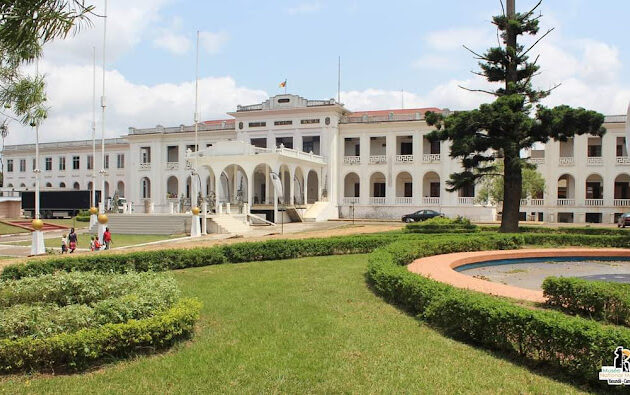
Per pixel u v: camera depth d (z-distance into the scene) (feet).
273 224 122.42
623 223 116.26
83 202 165.37
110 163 204.03
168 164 184.44
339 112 161.07
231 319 28.14
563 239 66.49
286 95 160.86
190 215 110.42
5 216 161.89
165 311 24.40
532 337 20.31
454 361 20.89
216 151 134.31
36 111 32.32
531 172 133.18
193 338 24.57
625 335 17.71
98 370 20.61
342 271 46.09
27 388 18.54
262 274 45.01
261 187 172.86
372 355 21.65
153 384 18.83
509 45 81.76
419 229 81.30
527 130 74.49
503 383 18.48
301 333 25.07
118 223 111.14
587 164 144.05
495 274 46.37
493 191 136.46
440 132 80.02
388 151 157.69
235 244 56.44
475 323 23.13
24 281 28.45
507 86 80.69
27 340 20.18
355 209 160.86
